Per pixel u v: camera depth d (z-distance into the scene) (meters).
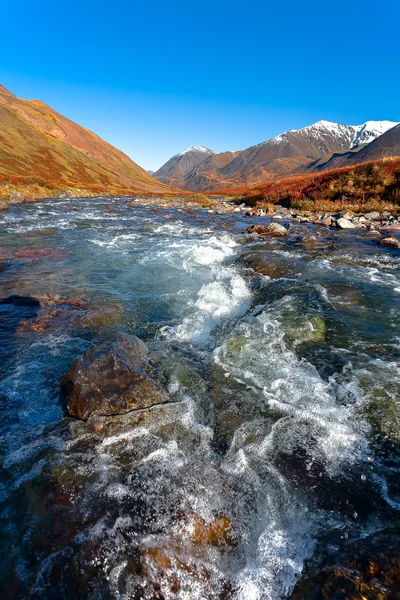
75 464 3.31
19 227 17.73
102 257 11.93
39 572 2.38
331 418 3.86
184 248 13.16
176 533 2.66
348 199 22.81
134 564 2.45
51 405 4.25
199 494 3.00
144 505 2.88
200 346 5.75
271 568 2.48
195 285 8.97
